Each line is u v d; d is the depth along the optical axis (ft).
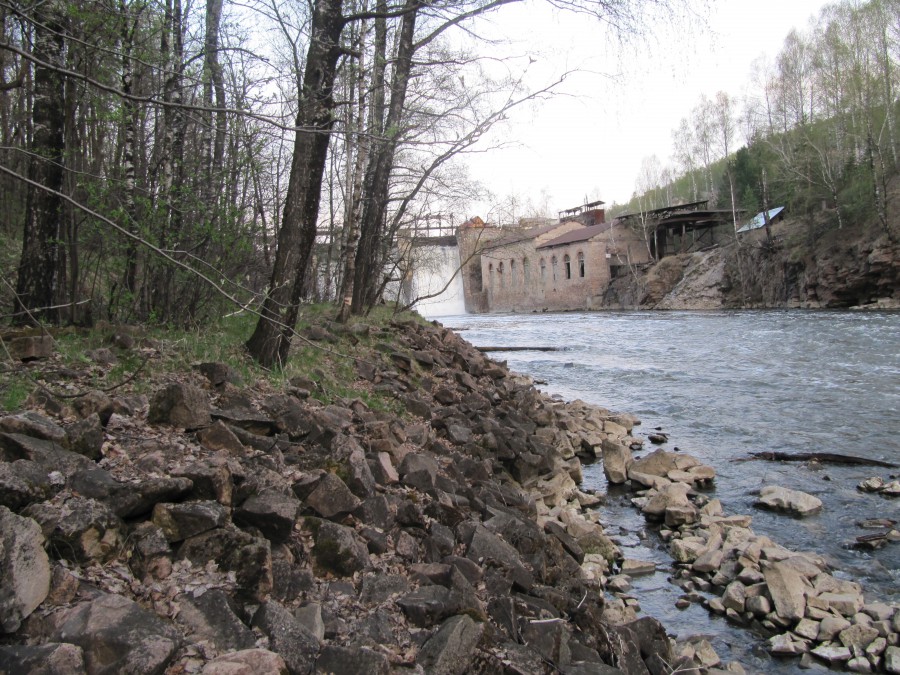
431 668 11.73
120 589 10.88
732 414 49.75
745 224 222.89
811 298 167.53
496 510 20.31
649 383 65.51
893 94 175.11
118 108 26.17
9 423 13.12
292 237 27.76
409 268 65.10
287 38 30.09
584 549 24.98
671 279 226.38
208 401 17.65
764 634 19.75
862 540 25.86
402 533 16.12
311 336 36.37
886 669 17.53
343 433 20.44
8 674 8.46
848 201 171.94
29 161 25.82
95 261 32.60
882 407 48.85
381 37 40.91
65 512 11.43
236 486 14.43
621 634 16.52
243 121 28.60
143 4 24.47
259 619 11.23
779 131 207.31
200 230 30.48
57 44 23.45
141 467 14.12
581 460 40.24
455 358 47.06
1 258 30.25
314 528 14.70
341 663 10.85
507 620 14.17
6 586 9.37
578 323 158.71
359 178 46.68
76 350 22.13
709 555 24.16
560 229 298.97
